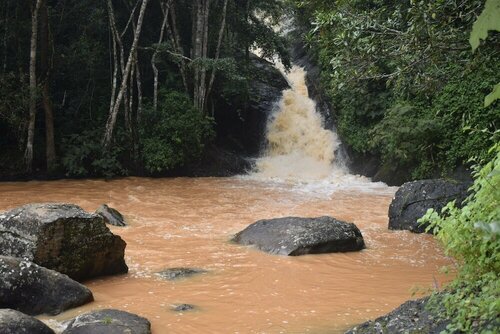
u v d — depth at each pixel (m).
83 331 4.66
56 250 6.37
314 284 6.73
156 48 18.72
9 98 16.38
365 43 7.15
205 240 9.22
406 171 16.61
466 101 14.62
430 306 4.32
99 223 6.83
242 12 22.05
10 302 5.26
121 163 18.50
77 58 18.36
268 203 13.61
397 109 16.00
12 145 17.39
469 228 3.90
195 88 19.91
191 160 19.53
